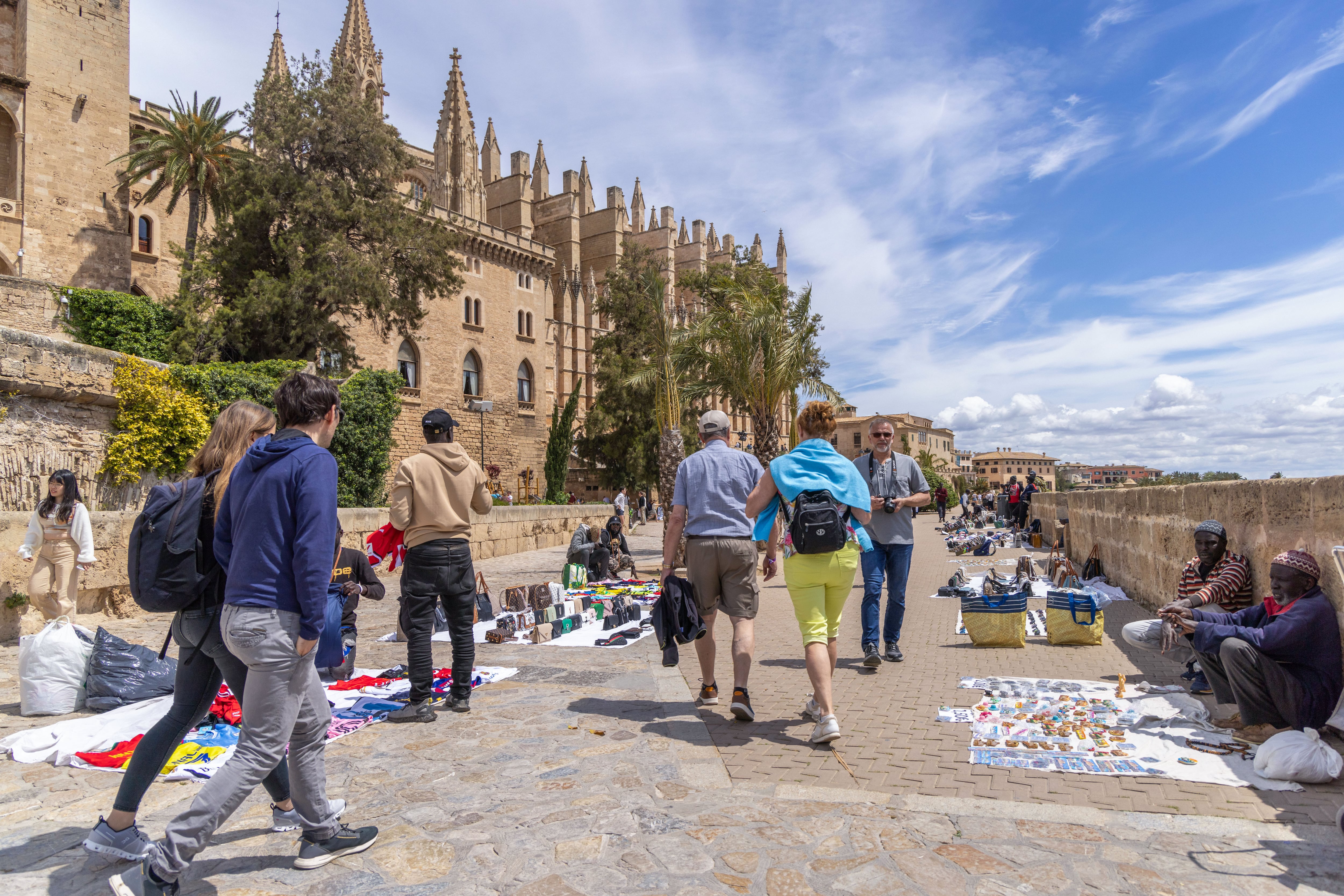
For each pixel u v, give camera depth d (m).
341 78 30.50
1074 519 16.94
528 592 10.52
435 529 5.29
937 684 5.86
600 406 47.22
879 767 4.08
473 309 48.66
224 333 26.73
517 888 2.88
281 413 3.15
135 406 12.54
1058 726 4.60
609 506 32.09
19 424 10.83
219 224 29.69
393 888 2.91
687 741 4.63
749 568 5.13
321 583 2.90
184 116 29.28
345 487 23.73
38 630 8.78
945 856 3.05
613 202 76.94
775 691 5.86
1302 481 4.89
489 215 73.06
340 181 29.27
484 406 41.06
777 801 3.66
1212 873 2.86
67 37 30.78
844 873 2.94
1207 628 4.47
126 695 5.44
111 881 2.75
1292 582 4.29
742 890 2.82
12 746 4.55
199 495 3.05
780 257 97.69
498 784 3.98
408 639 5.28
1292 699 4.20
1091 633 7.20
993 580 11.63
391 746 4.66
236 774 2.82
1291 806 3.42
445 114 56.16
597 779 4.02
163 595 2.93
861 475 6.07
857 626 9.13
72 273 30.42
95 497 11.98
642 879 2.93
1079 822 3.32
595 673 6.77
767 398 17.53
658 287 17.25
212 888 2.92
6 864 3.14
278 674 2.88
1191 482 7.97
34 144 29.77
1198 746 4.19
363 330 40.78
